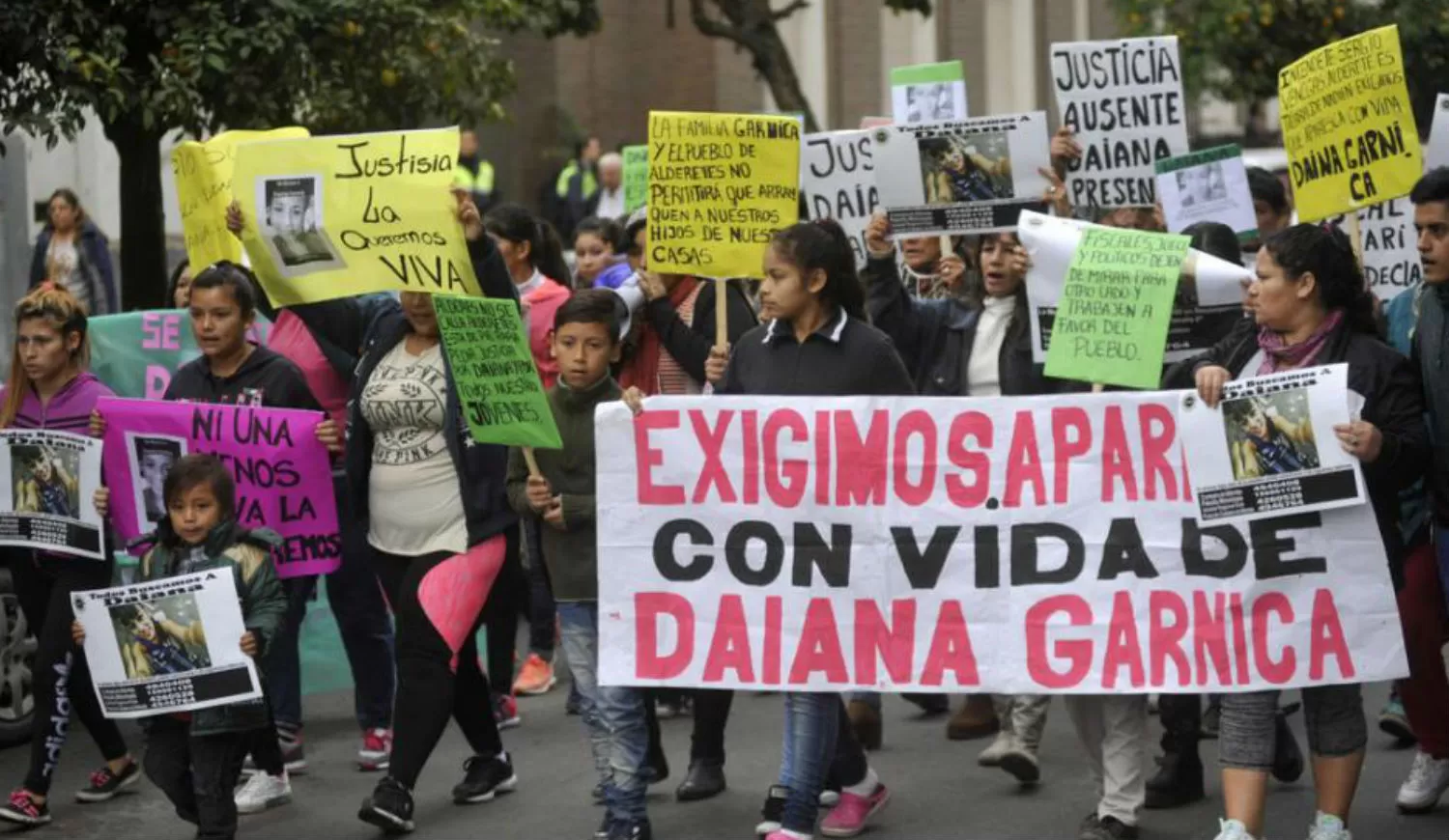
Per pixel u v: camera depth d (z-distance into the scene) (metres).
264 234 6.73
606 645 6.30
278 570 7.21
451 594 6.71
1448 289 6.20
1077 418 6.11
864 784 6.81
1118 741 6.46
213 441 7.14
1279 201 8.89
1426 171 7.59
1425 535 6.43
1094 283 6.18
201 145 7.68
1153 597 6.04
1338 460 5.70
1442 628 6.51
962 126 7.43
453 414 6.75
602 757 6.58
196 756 6.34
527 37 25.73
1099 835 6.43
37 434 7.00
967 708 8.17
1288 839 6.61
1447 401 6.20
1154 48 8.33
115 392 8.66
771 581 6.25
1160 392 6.05
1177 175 8.37
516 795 7.41
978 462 6.17
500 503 6.79
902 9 15.52
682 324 7.82
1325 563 5.88
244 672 6.27
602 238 10.16
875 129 7.51
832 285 6.32
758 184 7.28
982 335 7.54
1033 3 28.03
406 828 6.79
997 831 6.81
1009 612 6.16
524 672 9.23
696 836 6.80
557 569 6.55
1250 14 18.89
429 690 6.72
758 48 14.69
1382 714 7.76
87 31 9.07
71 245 13.14
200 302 7.22
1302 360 5.86
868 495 6.21
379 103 10.51
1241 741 5.90
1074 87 8.41
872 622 6.22
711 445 6.26
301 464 7.15
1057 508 6.13
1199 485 5.89
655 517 6.28
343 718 8.81
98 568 7.09
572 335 6.51
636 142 26.84
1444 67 18.12
